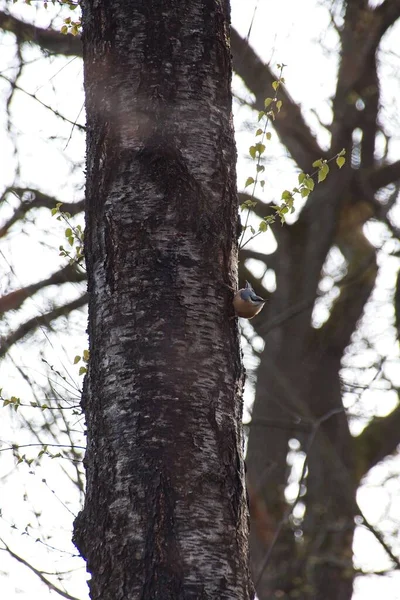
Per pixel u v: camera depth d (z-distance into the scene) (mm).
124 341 6320
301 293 23172
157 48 7105
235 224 7043
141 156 6809
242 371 6684
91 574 5910
